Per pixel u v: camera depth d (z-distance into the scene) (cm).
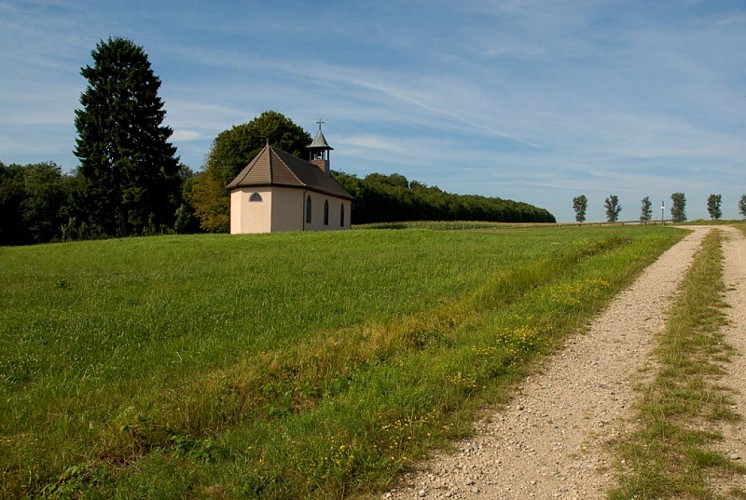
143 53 5503
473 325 1069
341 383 765
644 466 501
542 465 529
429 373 765
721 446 536
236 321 1184
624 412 641
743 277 1535
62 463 562
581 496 468
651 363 812
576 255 2120
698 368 767
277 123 6125
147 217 5572
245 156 6022
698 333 953
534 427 617
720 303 1177
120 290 1580
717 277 1536
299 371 829
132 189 5300
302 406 721
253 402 722
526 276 1536
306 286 1571
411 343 969
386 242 2820
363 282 1622
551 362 852
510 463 536
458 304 1238
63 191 6212
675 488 462
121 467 564
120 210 5478
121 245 2891
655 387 709
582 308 1188
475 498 475
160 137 5628
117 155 5384
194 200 6366
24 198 5759
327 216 4969
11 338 1080
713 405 637
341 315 1219
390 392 700
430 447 571
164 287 1608
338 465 513
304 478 500
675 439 555
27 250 2894
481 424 630
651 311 1171
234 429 645
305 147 6269
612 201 15238
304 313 1238
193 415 659
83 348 1019
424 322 1109
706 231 4262
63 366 922
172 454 575
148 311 1290
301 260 2144
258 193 4200
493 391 723
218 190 6100
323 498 475
